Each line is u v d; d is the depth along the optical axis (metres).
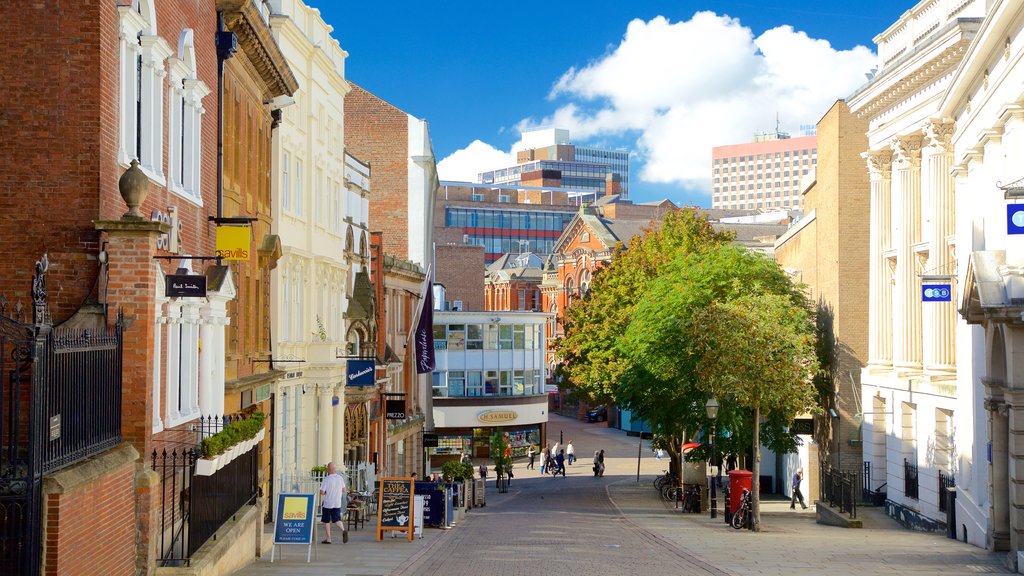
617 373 60.09
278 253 31.81
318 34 39.53
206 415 22.84
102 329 15.45
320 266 39.47
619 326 61.72
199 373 22.91
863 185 48.16
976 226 30.64
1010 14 25.94
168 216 19.94
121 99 17.70
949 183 37.06
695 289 44.97
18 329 12.69
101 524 14.12
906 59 38.34
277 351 33.22
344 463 42.25
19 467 13.02
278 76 31.19
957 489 32.09
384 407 50.78
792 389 34.41
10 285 16.47
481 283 121.31
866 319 47.94
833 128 49.12
